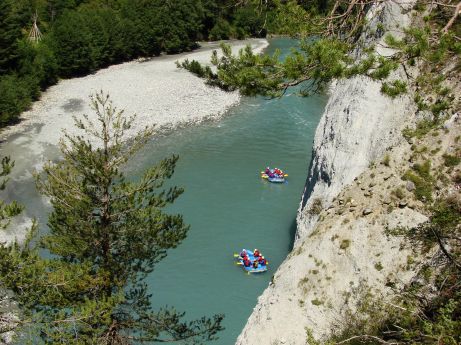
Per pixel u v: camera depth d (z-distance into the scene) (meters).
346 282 21.95
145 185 19.30
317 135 32.25
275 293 23.27
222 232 35.69
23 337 16.17
